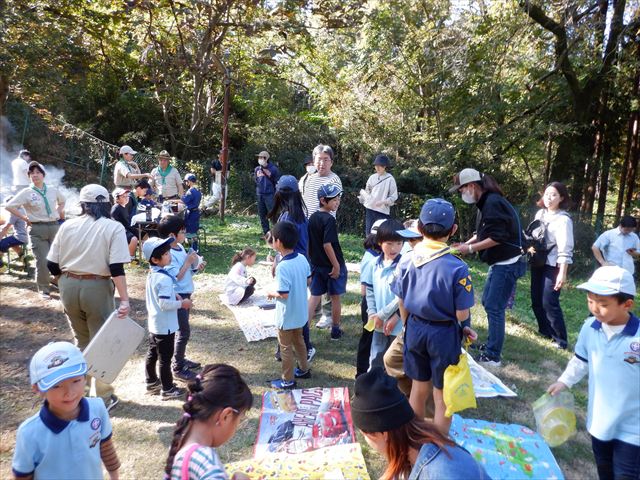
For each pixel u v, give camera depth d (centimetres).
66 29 1403
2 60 1271
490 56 1195
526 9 1162
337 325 532
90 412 220
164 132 1864
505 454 333
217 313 609
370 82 1413
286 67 1911
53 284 673
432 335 299
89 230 364
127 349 358
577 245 1077
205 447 171
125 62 1762
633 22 1170
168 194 901
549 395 290
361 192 858
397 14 1236
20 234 725
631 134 1344
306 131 1762
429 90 1339
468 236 1230
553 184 527
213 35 1349
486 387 428
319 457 325
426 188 1402
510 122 1303
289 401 400
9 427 366
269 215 520
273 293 404
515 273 463
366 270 393
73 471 211
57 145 1473
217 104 1806
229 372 188
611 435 253
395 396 167
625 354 245
